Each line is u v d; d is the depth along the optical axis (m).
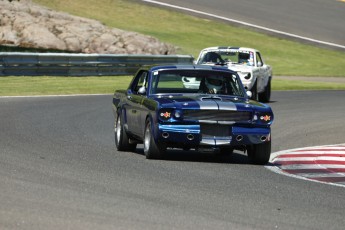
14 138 43.44
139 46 114.88
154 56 100.75
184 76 39.81
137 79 41.78
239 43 145.75
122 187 28.50
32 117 55.25
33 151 38.28
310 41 153.50
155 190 28.14
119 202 25.39
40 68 88.44
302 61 138.25
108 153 39.25
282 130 54.88
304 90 94.88
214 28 154.38
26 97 70.62
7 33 108.94
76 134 47.25
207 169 34.66
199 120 36.19
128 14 156.25
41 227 21.16
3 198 25.23
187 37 144.88
